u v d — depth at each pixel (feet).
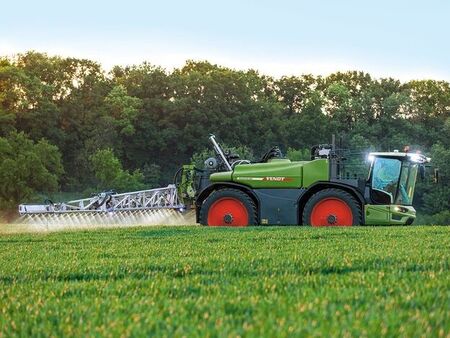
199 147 410.72
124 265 38.06
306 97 485.56
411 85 483.92
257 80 471.62
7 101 371.35
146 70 441.27
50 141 374.43
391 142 430.61
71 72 434.30
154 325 19.79
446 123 430.20
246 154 378.12
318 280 28.78
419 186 367.86
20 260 44.83
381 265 34.83
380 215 83.82
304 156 393.91
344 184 84.02
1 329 20.62
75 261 41.83
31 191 255.91
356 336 17.62
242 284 27.86
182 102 416.05
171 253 46.34
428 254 40.29
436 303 21.90
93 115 406.21
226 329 18.48
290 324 18.88
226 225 86.38
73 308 23.52
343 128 453.99
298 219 84.89
